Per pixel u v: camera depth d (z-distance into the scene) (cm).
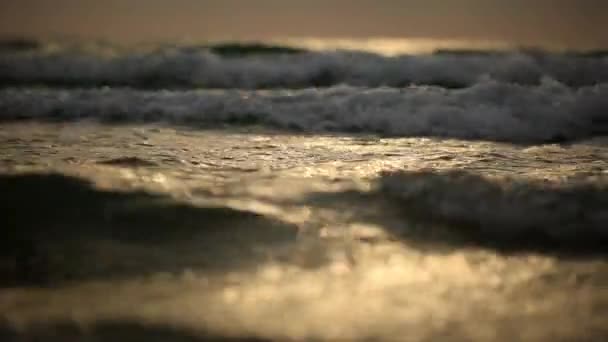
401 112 782
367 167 509
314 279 308
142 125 750
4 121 775
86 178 428
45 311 271
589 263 333
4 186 408
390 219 384
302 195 418
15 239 347
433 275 317
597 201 393
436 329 262
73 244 342
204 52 1316
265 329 258
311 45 1722
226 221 373
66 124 754
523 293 298
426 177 443
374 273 317
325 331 258
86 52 1367
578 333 260
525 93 827
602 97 805
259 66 1164
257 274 312
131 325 259
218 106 818
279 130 732
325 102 827
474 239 362
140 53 1293
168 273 312
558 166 520
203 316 268
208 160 534
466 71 1119
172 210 384
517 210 387
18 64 1225
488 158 559
